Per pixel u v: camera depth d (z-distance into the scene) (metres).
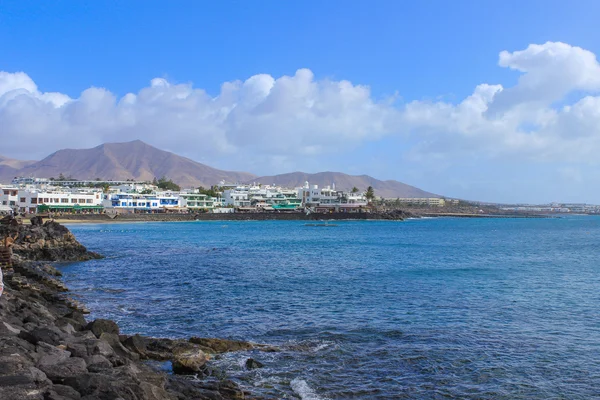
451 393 18.92
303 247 87.31
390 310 32.66
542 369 21.47
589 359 22.78
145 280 46.28
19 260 49.66
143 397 13.45
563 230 166.50
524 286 42.69
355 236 122.81
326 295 38.06
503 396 18.73
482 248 86.75
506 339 25.80
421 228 172.25
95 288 41.47
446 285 43.09
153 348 21.77
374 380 20.09
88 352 16.94
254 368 21.03
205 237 115.19
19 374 12.05
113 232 131.75
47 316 24.12
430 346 24.53
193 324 28.84
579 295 38.31
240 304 34.62
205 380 19.34
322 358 22.58
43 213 165.88
